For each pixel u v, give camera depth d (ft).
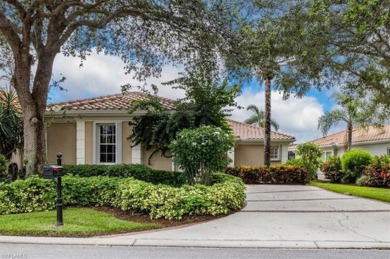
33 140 36.91
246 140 76.59
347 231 24.75
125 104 52.47
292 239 22.68
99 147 52.03
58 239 22.33
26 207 30.07
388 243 21.79
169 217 27.50
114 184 31.91
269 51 35.86
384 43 33.50
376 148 88.53
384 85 42.09
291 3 33.99
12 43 36.40
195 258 19.25
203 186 31.27
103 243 21.77
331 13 31.58
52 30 38.29
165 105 53.21
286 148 81.20
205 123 44.91
